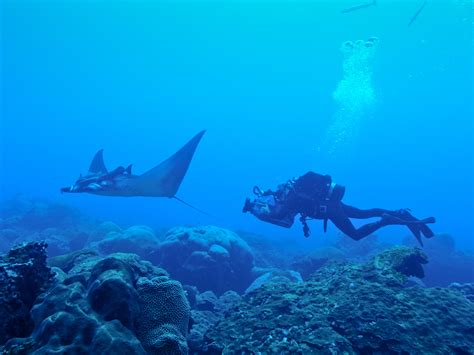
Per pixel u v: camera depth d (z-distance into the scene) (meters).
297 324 4.27
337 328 4.12
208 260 9.34
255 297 5.35
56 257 5.71
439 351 3.70
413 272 5.47
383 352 3.70
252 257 11.11
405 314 4.18
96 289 3.33
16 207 22.97
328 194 5.96
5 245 13.98
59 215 19.58
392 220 6.40
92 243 12.48
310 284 5.41
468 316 4.32
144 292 3.77
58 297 3.35
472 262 14.02
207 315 6.16
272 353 3.86
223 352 4.13
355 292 4.70
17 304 3.26
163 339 3.39
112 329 3.05
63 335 2.97
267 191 6.28
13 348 2.87
